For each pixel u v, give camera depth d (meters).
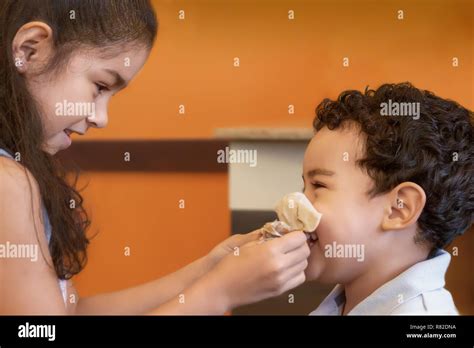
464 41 1.98
